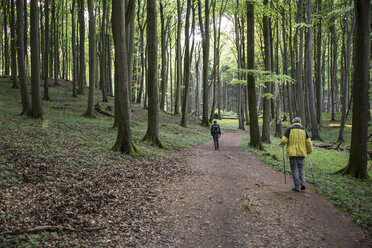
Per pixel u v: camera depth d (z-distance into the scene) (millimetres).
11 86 26078
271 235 4051
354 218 4590
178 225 4438
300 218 4715
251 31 15047
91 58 18078
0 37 36500
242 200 5715
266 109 18422
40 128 11078
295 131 6445
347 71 19828
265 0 16250
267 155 12430
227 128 31750
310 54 20812
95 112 20812
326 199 5793
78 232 3820
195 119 31062
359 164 8008
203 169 9172
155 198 5680
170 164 9430
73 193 5250
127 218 4531
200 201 5691
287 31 27250
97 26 33250
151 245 3699
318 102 29391
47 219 4016
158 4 26172
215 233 4156
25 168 5992
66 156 7586
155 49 12633
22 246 3174
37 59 13508
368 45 7766
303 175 6367
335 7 19828
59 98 25203
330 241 3838
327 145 18078
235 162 10734
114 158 8734
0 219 3676
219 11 29391
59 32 34812
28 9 27000
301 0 21031
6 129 9602
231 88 74688
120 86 9789
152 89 12742
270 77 14898
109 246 3555
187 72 23016
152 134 12867
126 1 13531
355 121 8055
